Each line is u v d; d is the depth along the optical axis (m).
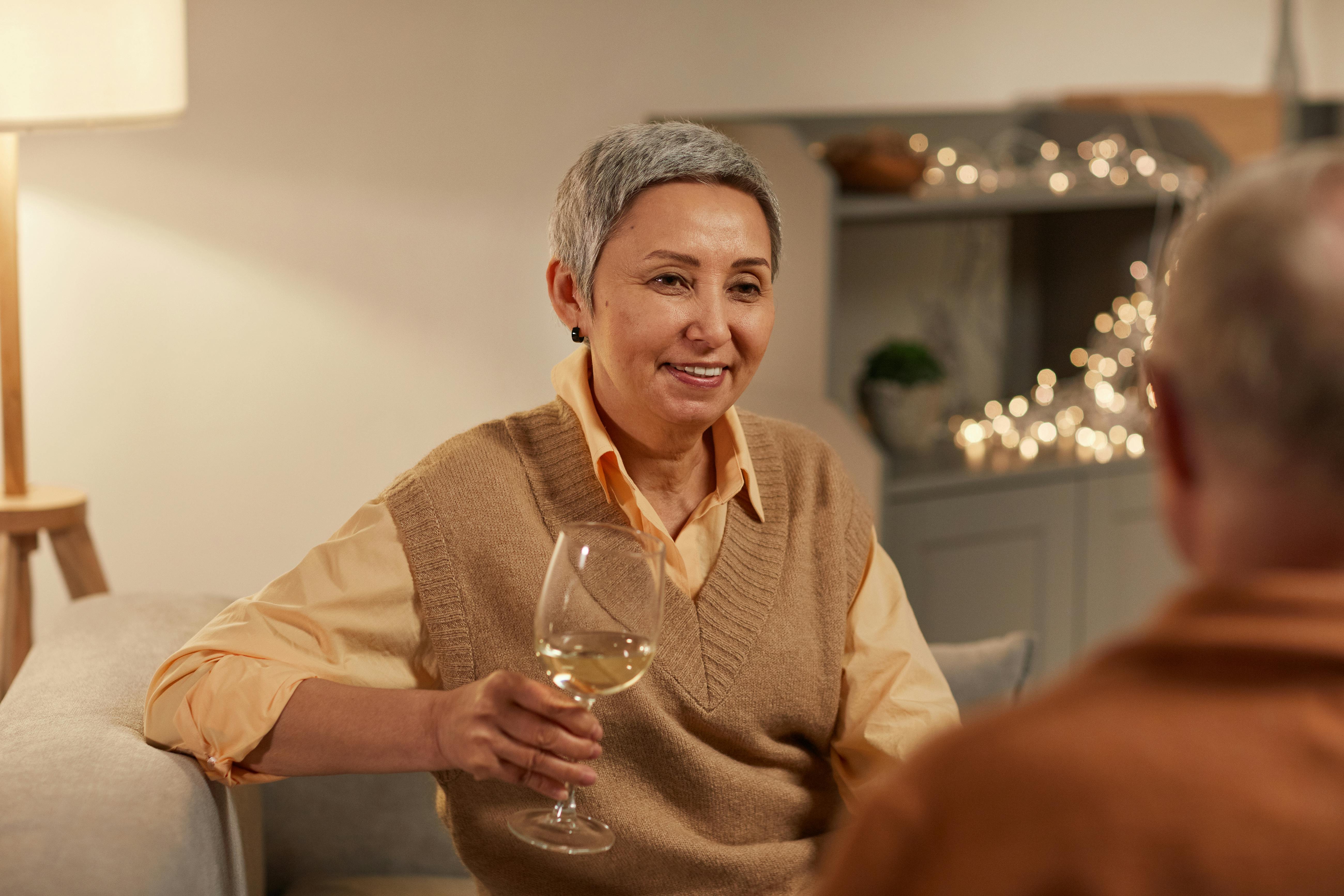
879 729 1.28
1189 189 2.86
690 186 1.18
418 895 1.53
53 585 2.43
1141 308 2.94
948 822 0.51
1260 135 3.07
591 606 0.98
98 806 1.03
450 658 1.18
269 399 2.53
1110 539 2.84
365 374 2.59
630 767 1.20
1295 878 0.46
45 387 2.38
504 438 1.27
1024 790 0.49
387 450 2.64
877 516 2.55
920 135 2.97
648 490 1.28
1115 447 2.93
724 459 1.29
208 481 2.52
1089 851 0.47
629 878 1.19
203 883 1.04
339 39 2.45
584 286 1.22
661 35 2.70
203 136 2.40
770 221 1.25
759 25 2.79
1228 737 0.48
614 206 1.18
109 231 2.37
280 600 1.18
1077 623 2.84
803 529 1.32
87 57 1.69
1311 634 0.48
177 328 2.45
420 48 2.52
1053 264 3.27
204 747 1.13
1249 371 0.50
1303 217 0.50
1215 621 0.50
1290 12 3.19
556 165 2.66
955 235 3.16
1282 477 0.51
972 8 3.01
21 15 1.64
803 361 2.59
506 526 1.21
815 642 1.28
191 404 2.48
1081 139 3.07
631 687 1.19
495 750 1.03
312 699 1.11
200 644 1.16
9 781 1.06
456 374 2.66
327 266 2.53
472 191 2.61
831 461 1.38
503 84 2.59
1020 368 3.31
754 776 1.23
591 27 2.64
